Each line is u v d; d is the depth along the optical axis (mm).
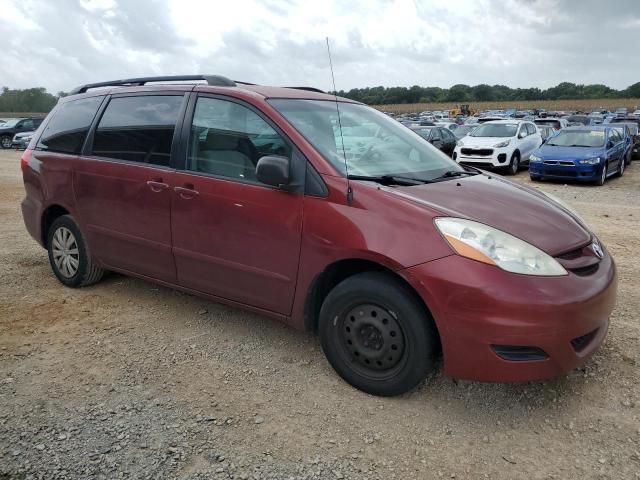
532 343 2732
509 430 2912
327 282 3398
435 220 2934
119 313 4398
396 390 3104
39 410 3041
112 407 3078
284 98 3830
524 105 93312
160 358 3656
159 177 3980
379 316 3086
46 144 5004
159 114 4156
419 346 2969
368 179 3322
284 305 3477
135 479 2506
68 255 4852
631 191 12680
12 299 4668
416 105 88625
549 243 2984
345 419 2992
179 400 3160
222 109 3820
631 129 21328
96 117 4605
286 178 3242
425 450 2744
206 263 3795
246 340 3932
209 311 4445
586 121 34062
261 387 3307
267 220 3414
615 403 3146
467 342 2797
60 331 4055
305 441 2803
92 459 2637
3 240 6746
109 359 3635
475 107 91688
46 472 2539
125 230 4277
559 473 2580
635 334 4000
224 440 2799
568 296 2771
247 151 3619
